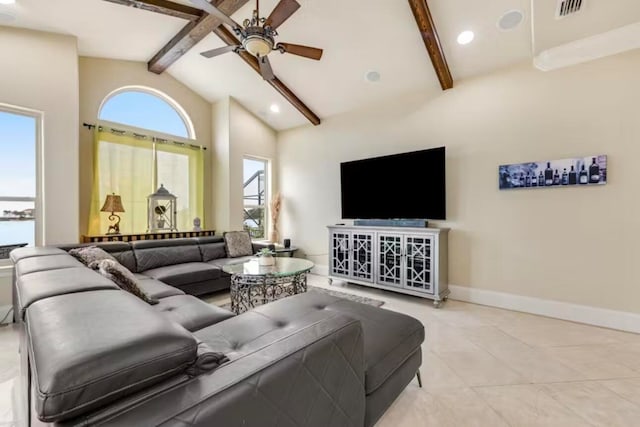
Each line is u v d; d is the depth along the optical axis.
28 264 1.83
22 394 1.39
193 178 4.81
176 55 3.82
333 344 1.11
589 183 2.86
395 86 3.99
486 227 3.46
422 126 3.95
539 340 2.54
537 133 3.14
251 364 0.89
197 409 0.71
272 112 5.14
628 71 2.70
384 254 3.88
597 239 2.85
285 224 5.62
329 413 1.08
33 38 3.04
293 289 3.44
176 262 3.85
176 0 2.95
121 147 4.00
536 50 2.90
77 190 3.28
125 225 4.01
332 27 3.25
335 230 4.43
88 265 2.30
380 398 1.48
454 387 1.90
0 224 2.92
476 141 3.52
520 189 3.23
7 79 2.89
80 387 0.64
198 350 0.93
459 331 2.74
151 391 0.75
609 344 2.46
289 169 5.55
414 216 3.88
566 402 1.75
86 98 3.74
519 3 2.67
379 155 4.38
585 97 2.89
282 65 3.94
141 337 0.78
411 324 1.84
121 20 3.18
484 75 3.47
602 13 2.51
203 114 5.01
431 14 2.89
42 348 0.74
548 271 3.10
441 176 3.66
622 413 1.66
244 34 2.46
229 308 3.35
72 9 2.87
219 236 4.57
